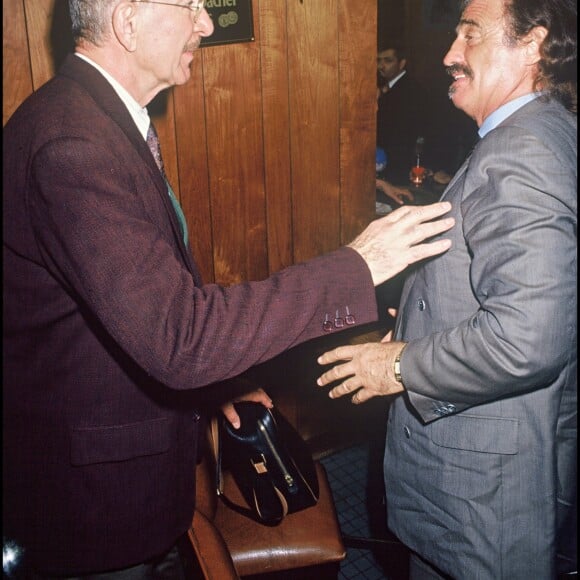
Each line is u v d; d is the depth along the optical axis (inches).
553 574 55.6
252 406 73.4
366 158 102.1
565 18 51.3
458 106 57.8
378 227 50.8
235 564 68.5
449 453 56.2
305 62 92.3
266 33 88.1
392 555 93.7
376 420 117.5
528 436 53.6
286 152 94.8
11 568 52.9
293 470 71.5
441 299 54.8
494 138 50.9
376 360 55.9
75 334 48.5
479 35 53.7
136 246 42.4
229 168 90.8
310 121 95.4
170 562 60.5
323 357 58.9
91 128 44.6
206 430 72.4
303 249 101.3
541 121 50.4
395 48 171.2
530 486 54.2
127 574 55.7
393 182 163.0
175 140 85.7
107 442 50.1
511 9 52.0
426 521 59.3
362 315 48.5
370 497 104.6
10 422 50.7
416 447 58.9
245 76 88.3
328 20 92.2
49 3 71.7
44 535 52.2
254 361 45.2
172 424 52.6
